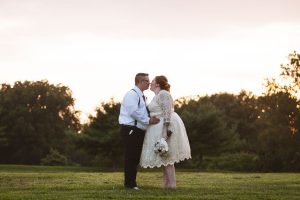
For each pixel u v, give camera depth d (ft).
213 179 49.78
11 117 249.14
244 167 157.07
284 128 163.32
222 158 169.17
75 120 276.41
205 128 175.01
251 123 269.85
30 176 52.19
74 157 235.40
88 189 31.83
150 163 30.19
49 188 33.27
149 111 30.58
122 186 33.06
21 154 247.91
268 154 158.30
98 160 189.06
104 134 164.66
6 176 52.11
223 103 292.81
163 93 29.99
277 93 171.22
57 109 268.82
